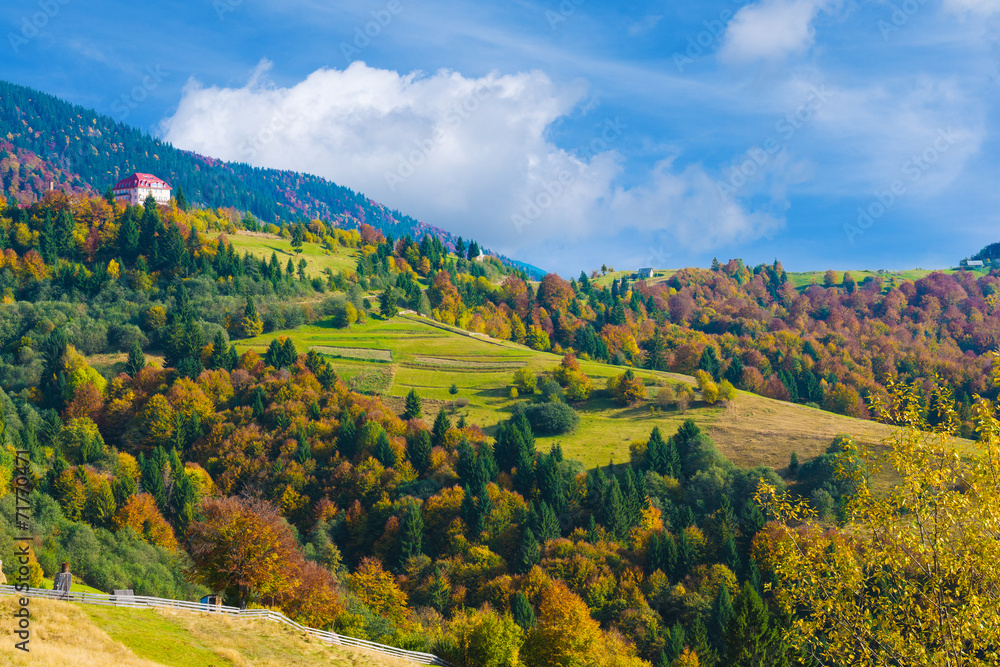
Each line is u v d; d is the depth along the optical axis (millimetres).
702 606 94688
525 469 139250
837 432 152750
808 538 31000
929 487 28750
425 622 94500
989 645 27641
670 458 141625
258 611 52031
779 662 71188
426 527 123500
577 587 103625
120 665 35188
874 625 28766
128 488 118500
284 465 142500
